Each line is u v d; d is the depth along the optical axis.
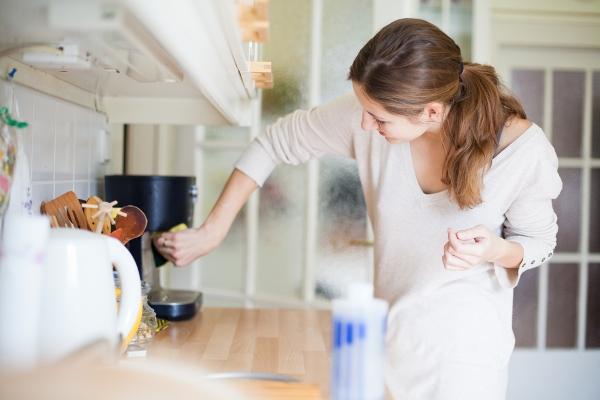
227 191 1.64
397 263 1.42
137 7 0.52
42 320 0.72
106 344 0.72
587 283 3.29
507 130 1.33
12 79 1.06
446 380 1.32
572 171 3.29
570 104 3.30
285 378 1.06
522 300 3.30
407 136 1.23
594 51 3.30
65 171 1.48
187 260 1.61
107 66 1.13
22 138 1.11
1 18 0.69
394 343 1.39
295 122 1.60
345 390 0.70
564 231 3.28
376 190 1.45
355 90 1.19
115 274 1.15
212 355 1.27
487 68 1.33
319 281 2.76
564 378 3.29
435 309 1.36
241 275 2.90
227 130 2.89
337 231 2.75
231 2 0.80
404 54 1.11
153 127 2.80
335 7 2.67
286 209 2.80
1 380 0.54
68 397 0.52
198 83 0.95
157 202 1.64
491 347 1.34
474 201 1.29
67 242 0.74
